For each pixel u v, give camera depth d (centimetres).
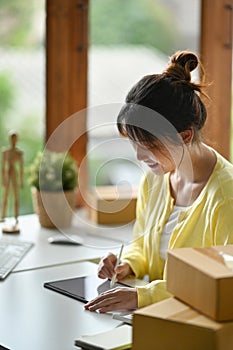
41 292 228
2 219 313
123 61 344
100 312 210
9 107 347
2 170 307
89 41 336
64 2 328
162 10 349
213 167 224
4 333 196
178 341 169
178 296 183
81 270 250
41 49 336
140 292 209
